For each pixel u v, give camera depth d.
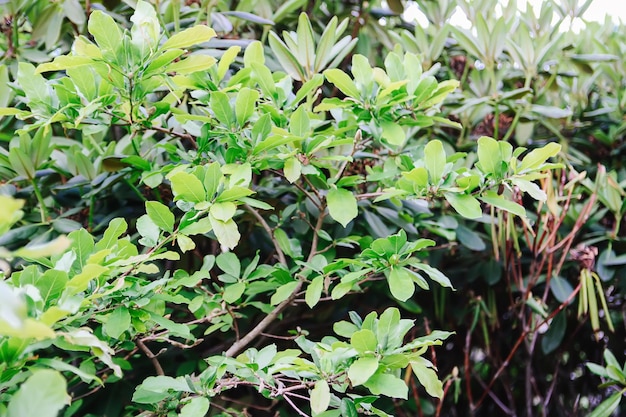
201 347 2.37
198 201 1.67
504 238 2.26
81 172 2.04
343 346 1.64
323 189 2.06
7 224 1.40
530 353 2.44
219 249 2.24
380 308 2.44
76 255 1.61
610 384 2.16
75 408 1.94
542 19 2.65
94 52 1.65
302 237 2.21
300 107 1.78
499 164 1.74
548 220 2.30
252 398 2.34
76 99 1.74
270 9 2.36
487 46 2.35
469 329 2.45
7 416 1.34
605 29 2.99
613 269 2.29
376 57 2.66
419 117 1.87
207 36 1.65
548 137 2.72
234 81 1.83
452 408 2.72
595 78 2.78
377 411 1.68
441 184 1.75
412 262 1.75
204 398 1.63
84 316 1.62
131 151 2.11
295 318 2.26
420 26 2.39
